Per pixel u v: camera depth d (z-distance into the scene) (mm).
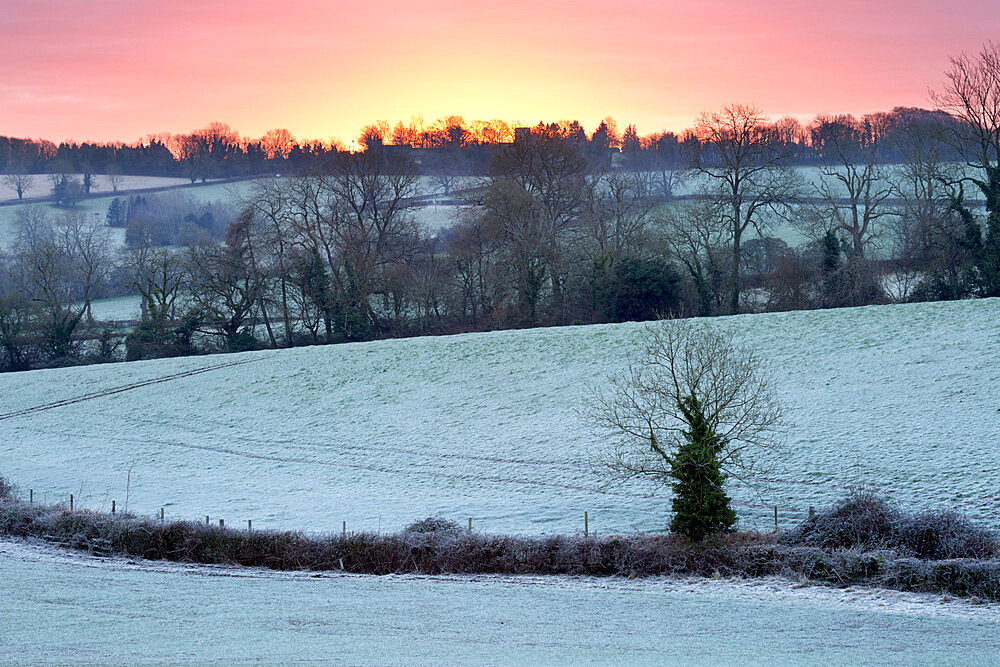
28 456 53188
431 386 59406
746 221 86125
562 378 56844
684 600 24844
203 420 58438
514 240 89750
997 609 23703
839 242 86562
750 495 36625
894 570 26391
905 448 38719
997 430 38969
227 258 92875
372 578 28719
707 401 32562
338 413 56562
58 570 28500
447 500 39781
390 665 16719
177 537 31984
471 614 22797
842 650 19250
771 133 86375
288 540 31078
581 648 19016
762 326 61688
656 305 81938
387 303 92625
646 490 39156
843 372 50156
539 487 40531
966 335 53062
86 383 71562
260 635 19516
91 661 16406
